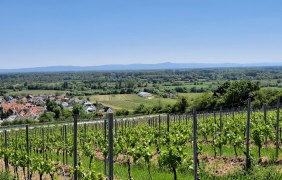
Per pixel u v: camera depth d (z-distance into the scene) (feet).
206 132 70.59
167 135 54.49
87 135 80.23
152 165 50.96
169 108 244.01
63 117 268.21
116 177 46.44
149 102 346.33
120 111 265.34
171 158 37.63
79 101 379.55
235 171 41.75
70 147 63.62
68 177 51.93
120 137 58.70
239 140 51.21
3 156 60.23
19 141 83.76
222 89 212.02
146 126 88.94
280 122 65.57
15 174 55.36
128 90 476.54
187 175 43.01
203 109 210.59
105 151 47.47
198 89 452.35
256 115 84.02
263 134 53.01
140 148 43.96
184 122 95.09
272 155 49.06
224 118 87.71
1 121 264.11
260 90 190.19
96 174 37.88
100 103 366.02
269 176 37.35
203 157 53.62
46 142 79.66
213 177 40.47
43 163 46.01
